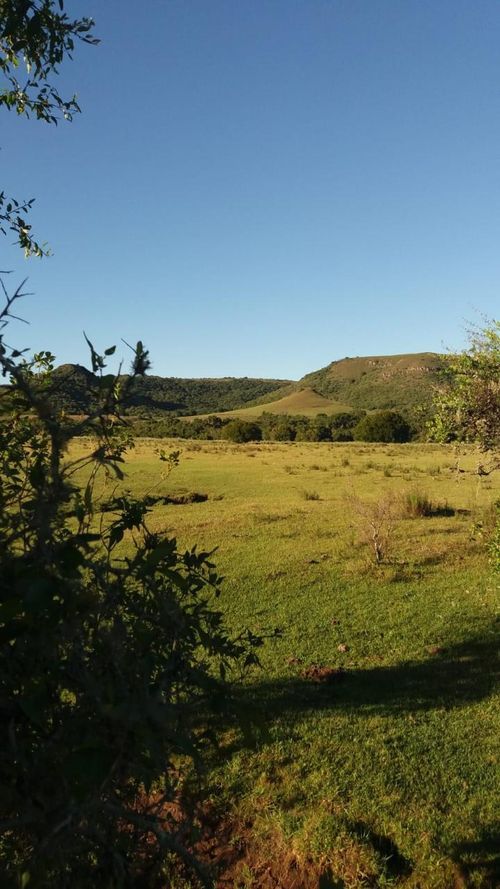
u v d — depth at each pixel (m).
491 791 4.72
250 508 20.28
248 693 6.49
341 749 5.34
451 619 8.96
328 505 20.77
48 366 2.56
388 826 4.27
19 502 2.05
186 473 31.44
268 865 3.91
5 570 1.62
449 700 6.34
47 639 1.62
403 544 14.05
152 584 2.04
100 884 2.03
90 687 1.57
